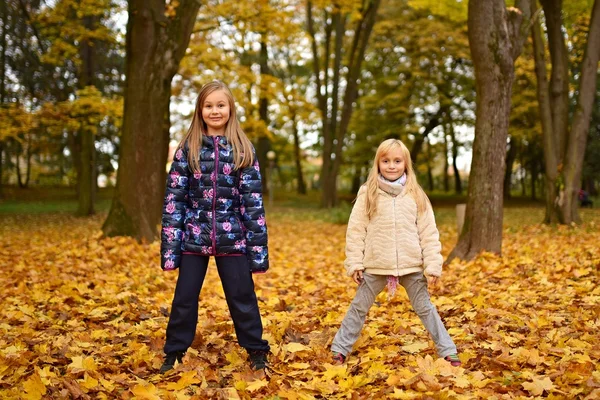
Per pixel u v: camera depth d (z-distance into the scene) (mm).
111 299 5449
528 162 36719
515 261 7473
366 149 33000
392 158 3633
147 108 9961
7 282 6438
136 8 9922
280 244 12688
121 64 22875
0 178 33312
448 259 8234
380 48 29250
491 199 8070
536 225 14625
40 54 20734
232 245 3484
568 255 8125
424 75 28609
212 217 3467
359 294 3652
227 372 3449
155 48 9977
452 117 31797
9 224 18078
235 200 3527
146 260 8391
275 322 4539
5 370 3311
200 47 15531
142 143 9945
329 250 11219
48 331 4363
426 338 4062
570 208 14219
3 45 21109
